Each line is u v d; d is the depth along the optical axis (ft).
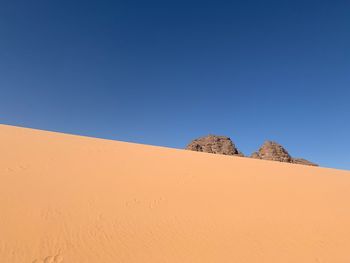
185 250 30.12
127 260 27.48
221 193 46.75
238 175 57.77
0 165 43.80
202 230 34.60
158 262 27.68
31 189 37.83
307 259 30.78
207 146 207.82
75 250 27.89
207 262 28.45
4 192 35.70
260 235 34.91
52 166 47.24
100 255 27.68
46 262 25.82
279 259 30.19
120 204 38.06
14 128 75.66
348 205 49.11
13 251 26.45
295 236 35.65
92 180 44.14
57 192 38.29
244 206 42.78
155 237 31.94
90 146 64.39
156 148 75.36
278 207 43.96
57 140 66.49
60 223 31.65
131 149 68.28
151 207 38.68
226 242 32.50
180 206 40.11
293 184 56.70
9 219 30.66
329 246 34.06
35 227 30.19
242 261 29.17
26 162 46.96
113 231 31.91
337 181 64.80
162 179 49.19
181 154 71.56
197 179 51.75
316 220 41.09
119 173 49.01
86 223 32.50
